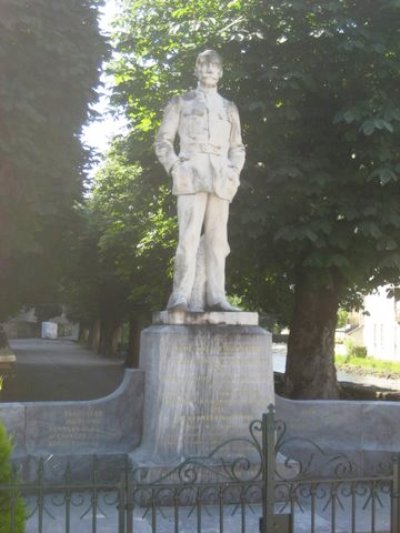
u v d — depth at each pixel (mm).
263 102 12812
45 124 16531
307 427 9141
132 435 8562
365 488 7520
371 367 44781
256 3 13375
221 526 5512
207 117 8484
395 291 17328
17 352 45312
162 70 16234
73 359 39250
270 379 8258
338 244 13086
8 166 16391
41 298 27891
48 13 16266
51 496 7977
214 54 8672
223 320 8250
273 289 19531
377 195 12961
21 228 17703
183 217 8383
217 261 8539
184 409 7938
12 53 15789
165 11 16656
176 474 7590
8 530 4973
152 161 16500
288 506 7598
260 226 13398
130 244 24797
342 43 12406
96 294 35281
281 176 12820
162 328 8117
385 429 9180
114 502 6910
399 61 13227
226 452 7949
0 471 5082
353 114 12039
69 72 16312
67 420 8430
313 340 16000
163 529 6836
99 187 27156
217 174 8383
